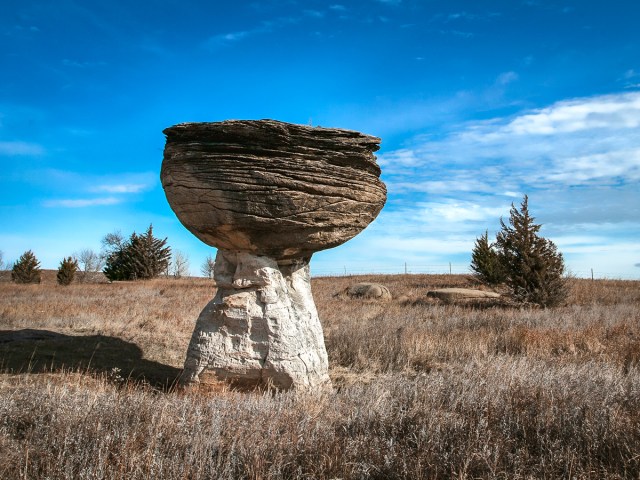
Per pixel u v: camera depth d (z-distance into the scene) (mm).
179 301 19453
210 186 7270
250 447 4645
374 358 9969
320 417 5688
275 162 7195
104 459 4266
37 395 5594
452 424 5301
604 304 19953
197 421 5113
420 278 36219
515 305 19609
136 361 9359
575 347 10242
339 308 18719
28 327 12008
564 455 4664
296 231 7656
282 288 8023
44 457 4410
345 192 7672
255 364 7523
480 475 4457
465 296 22047
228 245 7973
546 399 5898
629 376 7246
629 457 4695
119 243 49719
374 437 5043
